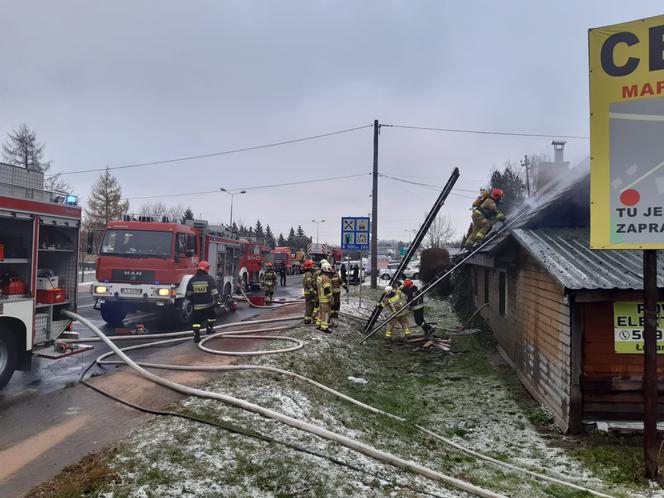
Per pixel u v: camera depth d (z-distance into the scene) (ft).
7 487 12.05
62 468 13.10
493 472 17.03
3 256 20.57
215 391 19.40
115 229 37.81
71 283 25.25
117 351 23.67
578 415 20.94
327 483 13.29
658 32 16.31
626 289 19.22
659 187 16.46
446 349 37.50
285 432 16.12
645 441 16.81
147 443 14.20
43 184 23.34
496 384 29.12
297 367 25.45
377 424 20.34
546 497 15.03
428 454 18.13
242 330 36.76
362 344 37.73
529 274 28.14
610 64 16.94
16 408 18.28
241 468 13.30
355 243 50.98
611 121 16.96
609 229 17.02
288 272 148.15
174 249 37.60
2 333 20.35
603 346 21.26
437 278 40.50
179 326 40.09
